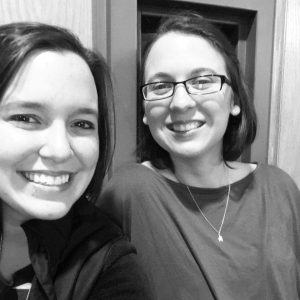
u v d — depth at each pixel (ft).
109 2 2.57
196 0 2.76
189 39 2.36
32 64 1.48
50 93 1.47
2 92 1.47
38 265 1.63
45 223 1.70
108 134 2.05
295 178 3.21
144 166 2.68
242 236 2.49
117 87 2.67
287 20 2.99
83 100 1.58
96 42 2.60
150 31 3.02
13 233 1.79
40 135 1.50
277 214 2.60
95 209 2.01
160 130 2.49
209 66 2.34
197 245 2.38
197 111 2.37
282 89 3.06
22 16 2.38
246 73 3.13
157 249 2.38
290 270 2.49
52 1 2.44
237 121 2.78
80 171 1.68
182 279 2.33
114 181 2.62
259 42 2.97
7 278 1.73
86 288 1.66
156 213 2.46
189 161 2.57
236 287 2.35
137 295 1.71
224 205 2.56
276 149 3.14
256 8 2.93
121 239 1.89
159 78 2.39
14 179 1.52
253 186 2.67
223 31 3.21
